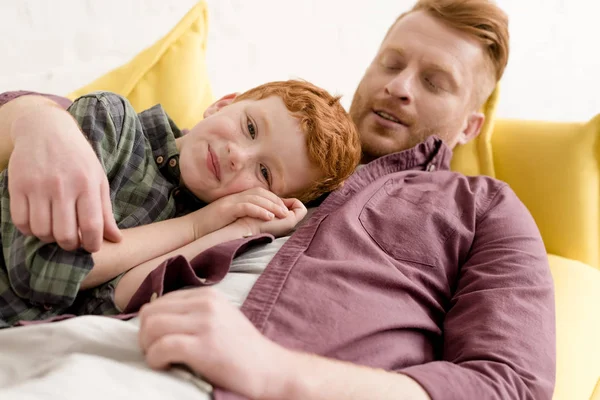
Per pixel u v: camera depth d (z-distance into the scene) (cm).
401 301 74
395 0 194
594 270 114
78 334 52
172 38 121
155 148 87
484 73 128
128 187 79
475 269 84
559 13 203
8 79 121
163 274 62
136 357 52
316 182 93
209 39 159
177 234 77
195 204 92
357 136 103
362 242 79
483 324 72
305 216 95
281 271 69
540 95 209
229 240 79
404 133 120
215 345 47
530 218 97
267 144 86
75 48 134
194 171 84
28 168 56
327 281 69
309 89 97
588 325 97
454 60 120
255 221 83
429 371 60
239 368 47
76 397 41
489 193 99
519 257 83
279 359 51
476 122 136
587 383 88
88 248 58
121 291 68
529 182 129
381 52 129
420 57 120
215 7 158
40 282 59
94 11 135
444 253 87
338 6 183
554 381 69
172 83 118
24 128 60
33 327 54
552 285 83
